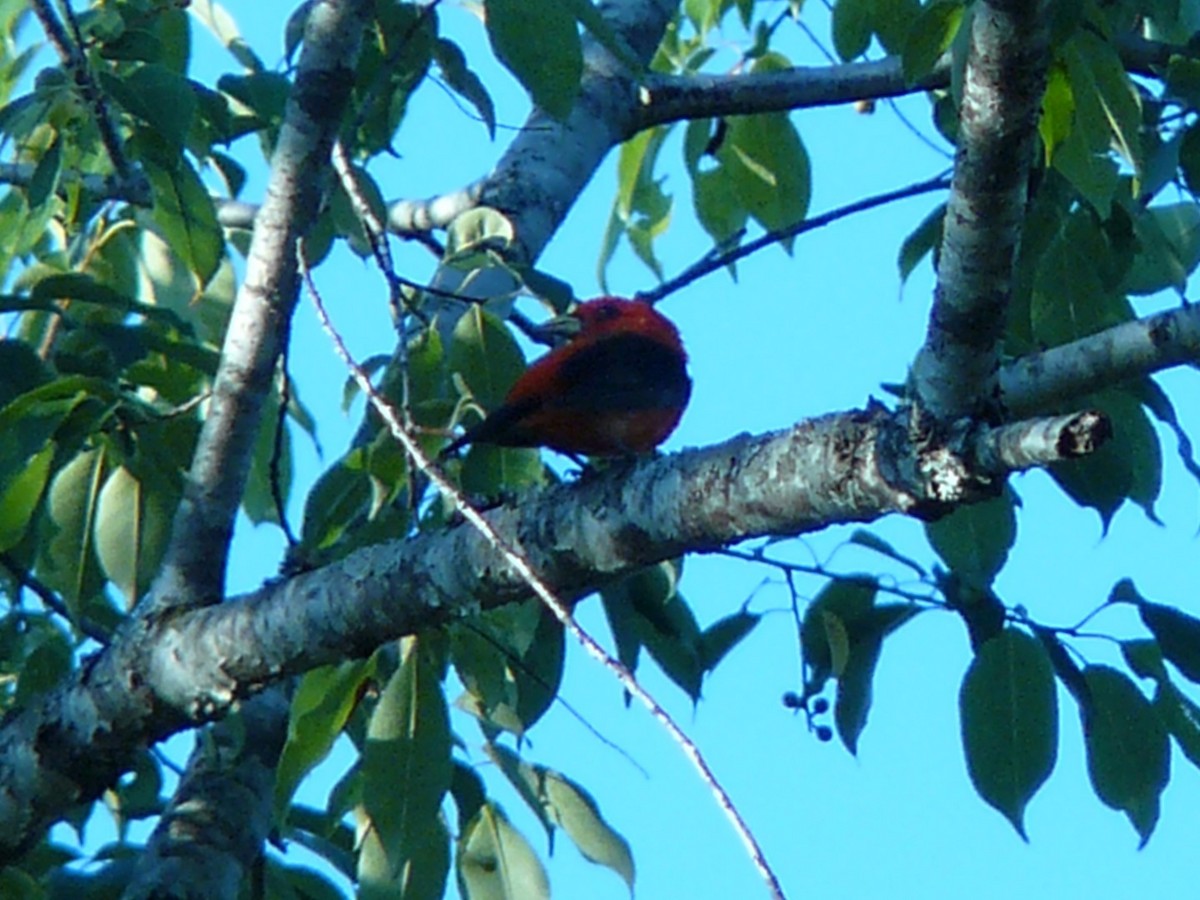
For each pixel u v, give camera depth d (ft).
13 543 34.37
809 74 46.39
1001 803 32.32
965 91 22.76
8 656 39.04
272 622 29.99
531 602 33.58
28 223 33.68
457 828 35.40
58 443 34.04
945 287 23.54
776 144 46.19
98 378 34.81
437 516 33.63
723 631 35.88
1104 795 32.78
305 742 31.81
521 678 34.40
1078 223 36.27
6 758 31.65
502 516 28.37
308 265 28.94
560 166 45.50
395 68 40.40
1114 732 32.83
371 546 29.86
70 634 40.16
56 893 33.65
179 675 30.58
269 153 40.73
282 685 35.73
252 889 35.04
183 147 33.50
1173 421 35.24
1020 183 22.81
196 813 33.86
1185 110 38.45
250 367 31.73
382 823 31.76
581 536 27.71
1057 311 35.96
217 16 45.21
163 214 34.04
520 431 34.37
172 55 40.88
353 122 35.47
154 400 41.32
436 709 32.14
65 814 31.81
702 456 26.84
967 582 33.40
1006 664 32.68
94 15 37.27
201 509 31.63
